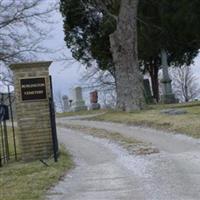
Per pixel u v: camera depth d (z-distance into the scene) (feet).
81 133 64.54
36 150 46.62
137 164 40.91
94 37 125.59
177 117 66.49
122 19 88.28
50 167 40.55
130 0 88.12
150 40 110.42
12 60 81.30
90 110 122.93
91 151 49.49
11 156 49.65
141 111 83.15
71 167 41.22
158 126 62.59
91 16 122.62
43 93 46.83
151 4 106.63
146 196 29.60
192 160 40.27
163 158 42.45
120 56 88.53
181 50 117.80
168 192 30.19
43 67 46.93
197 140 50.11
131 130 63.41
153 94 146.92
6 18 82.12
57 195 31.24
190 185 31.60
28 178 36.63
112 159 44.29
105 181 35.06
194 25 100.22
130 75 87.86
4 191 32.91
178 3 99.81
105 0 108.06
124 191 31.48
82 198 30.17
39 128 46.80
